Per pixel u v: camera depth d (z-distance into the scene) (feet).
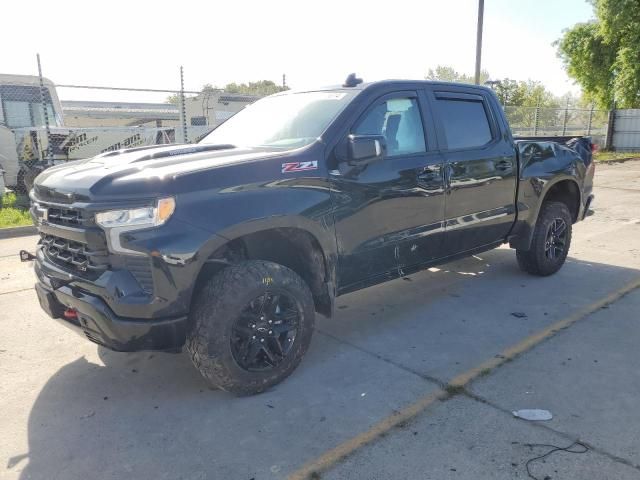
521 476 8.20
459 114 15.20
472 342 13.32
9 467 8.78
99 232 9.64
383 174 12.62
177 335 10.00
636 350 12.59
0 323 15.21
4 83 41.65
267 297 10.66
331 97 13.20
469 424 9.65
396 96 13.46
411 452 8.89
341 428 9.67
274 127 13.34
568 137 20.38
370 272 12.93
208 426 9.86
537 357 12.33
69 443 9.43
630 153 77.36
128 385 11.53
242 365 10.57
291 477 8.38
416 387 11.10
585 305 15.65
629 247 22.57
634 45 81.35
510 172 16.17
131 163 10.80
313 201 11.23
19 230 29.14
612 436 9.17
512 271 19.34
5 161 39.78
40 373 12.16
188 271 9.68
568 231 18.63
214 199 9.98
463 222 14.94
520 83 143.23
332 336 13.96
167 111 59.57
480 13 49.01
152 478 8.45
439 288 17.66
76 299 10.04
